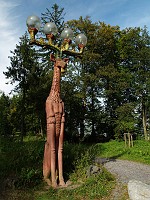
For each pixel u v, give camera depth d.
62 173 7.87
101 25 27.27
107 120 26.36
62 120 8.05
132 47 26.83
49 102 7.98
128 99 28.22
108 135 27.77
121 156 14.45
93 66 26.48
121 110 24.72
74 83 24.62
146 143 20.41
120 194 6.93
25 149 10.62
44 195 6.91
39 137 21.83
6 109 31.92
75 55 8.73
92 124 27.22
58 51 8.28
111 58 27.89
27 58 22.50
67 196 6.84
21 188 7.25
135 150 15.34
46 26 8.07
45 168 7.94
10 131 26.39
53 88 8.12
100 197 6.80
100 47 26.88
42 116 23.08
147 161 12.50
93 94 26.17
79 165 8.66
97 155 14.54
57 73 8.16
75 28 26.69
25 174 7.68
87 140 26.69
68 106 24.38
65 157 9.43
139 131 27.33
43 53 23.52
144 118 26.59
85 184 7.39
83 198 6.76
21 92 23.42
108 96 26.47
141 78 25.31
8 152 10.35
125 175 8.98
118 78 25.73
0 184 7.36
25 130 29.19
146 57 25.28
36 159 9.66
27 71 22.42
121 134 24.81
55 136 7.91
